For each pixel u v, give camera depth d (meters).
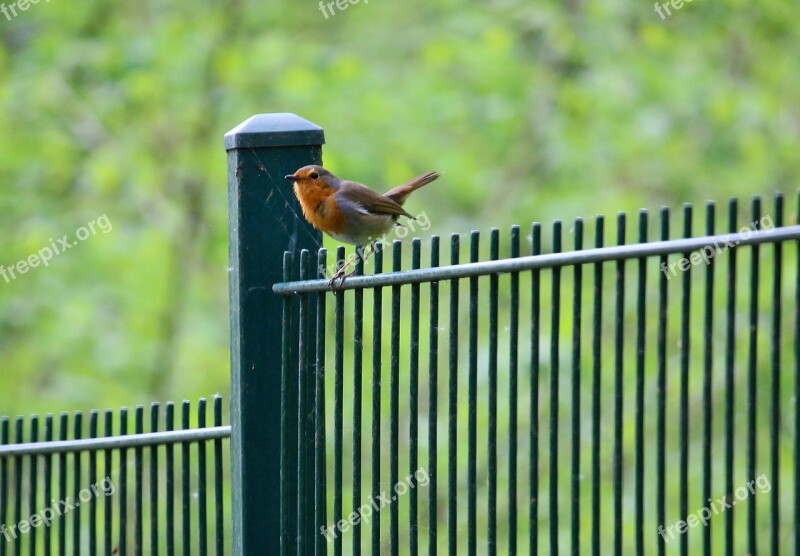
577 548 5.79
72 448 7.56
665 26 17.70
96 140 18.45
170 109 17.95
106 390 16.45
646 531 13.66
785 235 5.37
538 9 17.66
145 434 7.40
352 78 17.92
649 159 16.61
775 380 5.50
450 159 17.02
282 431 6.74
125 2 19.17
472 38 18.28
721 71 17.53
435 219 17.17
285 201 6.95
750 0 16.81
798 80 17.27
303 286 6.56
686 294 5.60
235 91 17.84
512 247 5.89
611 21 17.70
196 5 18.78
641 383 5.67
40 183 18.38
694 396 14.06
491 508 5.95
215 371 16.58
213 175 17.72
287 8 19.30
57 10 18.66
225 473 13.01
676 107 17.05
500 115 17.31
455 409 6.04
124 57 18.22
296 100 17.64
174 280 17.25
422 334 13.73
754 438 5.55
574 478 5.79
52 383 17.22
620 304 5.71
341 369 6.49
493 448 5.95
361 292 6.39
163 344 16.94
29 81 18.30
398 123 17.42
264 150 6.91
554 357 5.77
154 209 17.89
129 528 13.22
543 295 14.15
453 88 18.02
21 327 17.34
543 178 17.42
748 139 16.20
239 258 6.89
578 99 17.23
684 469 5.62
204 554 7.32
